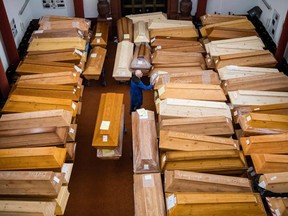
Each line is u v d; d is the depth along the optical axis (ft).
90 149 22.02
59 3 31.30
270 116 20.02
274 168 17.33
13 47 25.48
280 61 26.53
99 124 19.76
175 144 18.38
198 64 25.62
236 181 16.98
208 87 22.36
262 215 15.67
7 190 16.29
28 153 17.63
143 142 18.93
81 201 18.95
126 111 24.76
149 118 20.44
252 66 25.09
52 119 19.72
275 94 21.97
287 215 15.62
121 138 20.51
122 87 27.09
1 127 19.60
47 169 17.51
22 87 22.44
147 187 16.83
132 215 18.29
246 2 32.42
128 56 26.91
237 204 15.56
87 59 27.35
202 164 18.01
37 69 24.61
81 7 30.42
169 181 16.84
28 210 15.40
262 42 27.40
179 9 32.58
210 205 15.39
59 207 16.55
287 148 18.40
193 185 16.63
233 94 22.06
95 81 27.68
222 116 20.16
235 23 29.32
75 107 21.59
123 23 30.30
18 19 28.35
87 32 29.09
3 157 17.53
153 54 26.61
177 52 26.55
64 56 25.62
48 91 22.30
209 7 32.83
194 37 28.94
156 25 29.73
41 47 26.45
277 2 27.61
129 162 21.13
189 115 20.45
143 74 26.21
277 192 16.90
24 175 16.51
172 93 21.84
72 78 23.47
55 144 18.83
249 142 18.66
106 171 20.59
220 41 27.17
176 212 15.21
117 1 30.91
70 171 18.35
